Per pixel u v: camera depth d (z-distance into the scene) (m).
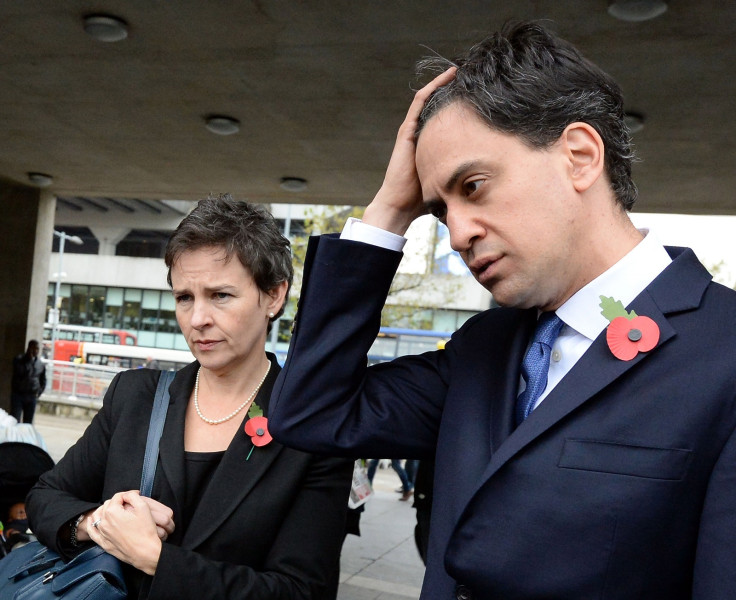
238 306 1.53
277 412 1.18
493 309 1.21
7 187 11.59
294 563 1.46
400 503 8.45
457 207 0.96
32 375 11.90
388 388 1.23
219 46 5.30
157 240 40.34
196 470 1.52
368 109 6.42
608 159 0.96
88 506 1.49
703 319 0.89
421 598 1.02
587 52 4.89
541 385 0.99
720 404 0.84
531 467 0.89
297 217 32.06
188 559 1.35
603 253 0.96
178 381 1.66
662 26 4.46
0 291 11.77
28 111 7.27
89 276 39.31
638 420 0.86
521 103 0.91
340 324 1.18
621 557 0.84
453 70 1.04
